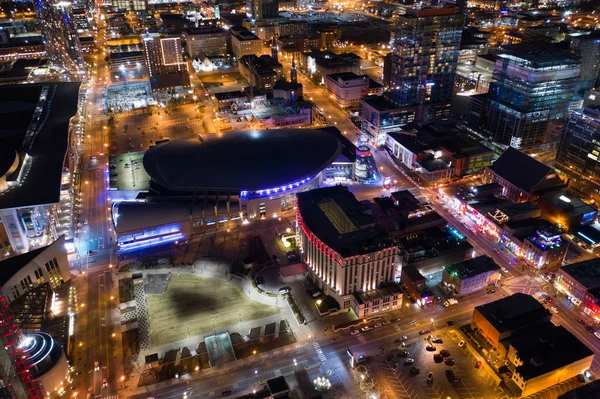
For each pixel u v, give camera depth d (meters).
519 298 166.50
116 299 184.12
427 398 143.75
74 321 173.38
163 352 160.62
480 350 157.25
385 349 160.75
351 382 149.62
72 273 197.88
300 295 184.88
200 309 179.00
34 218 199.88
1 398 101.31
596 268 180.88
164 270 199.50
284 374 152.38
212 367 154.88
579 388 134.12
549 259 191.62
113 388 148.62
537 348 148.25
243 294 186.75
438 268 197.12
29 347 142.00
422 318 173.50
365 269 171.75
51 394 143.00
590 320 170.75
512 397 142.88
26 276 176.12
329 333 168.00
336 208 194.12
